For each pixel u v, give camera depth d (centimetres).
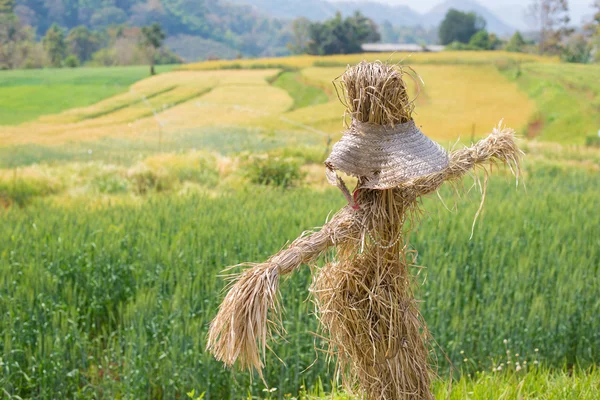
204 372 573
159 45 6581
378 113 295
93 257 796
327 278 327
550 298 723
